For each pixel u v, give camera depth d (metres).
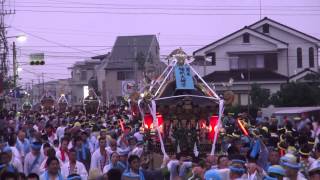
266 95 50.16
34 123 29.48
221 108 17.61
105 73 85.50
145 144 17.88
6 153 12.58
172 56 18.61
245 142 17.19
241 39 58.41
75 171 13.72
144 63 73.38
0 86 50.47
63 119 30.02
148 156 16.52
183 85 17.97
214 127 17.83
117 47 84.56
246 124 20.52
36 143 14.82
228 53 58.47
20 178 10.73
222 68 58.56
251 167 11.68
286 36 59.19
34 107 66.94
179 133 17.64
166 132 17.77
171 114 17.77
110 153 14.92
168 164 14.38
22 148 17.41
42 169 13.42
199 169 12.23
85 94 107.69
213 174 11.49
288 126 22.78
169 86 18.39
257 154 15.46
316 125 25.11
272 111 42.44
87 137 17.42
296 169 9.88
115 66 82.75
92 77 100.12
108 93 81.44
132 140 17.50
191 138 17.67
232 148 15.48
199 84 18.58
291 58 58.62
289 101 48.25
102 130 19.70
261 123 22.34
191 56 18.67
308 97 47.91
